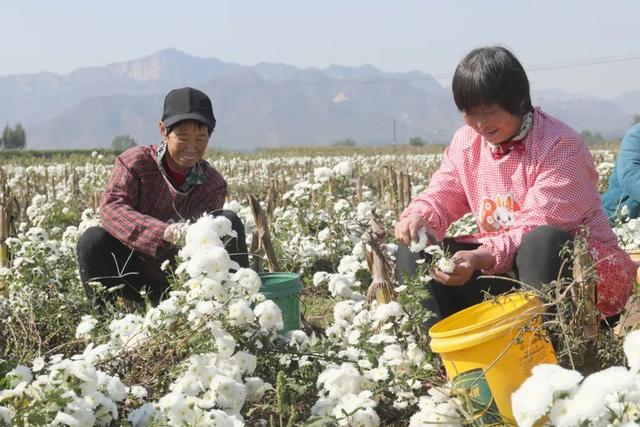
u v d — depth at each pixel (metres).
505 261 3.43
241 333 3.30
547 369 2.04
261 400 3.35
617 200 5.95
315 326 4.98
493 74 3.43
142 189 4.84
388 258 4.13
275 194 11.24
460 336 2.74
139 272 4.96
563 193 3.56
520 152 3.69
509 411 2.73
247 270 3.25
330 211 7.37
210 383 2.96
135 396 3.01
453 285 3.56
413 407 3.17
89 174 16.58
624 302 3.58
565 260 3.09
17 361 3.44
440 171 4.07
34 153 55.81
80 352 3.97
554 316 3.08
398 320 3.50
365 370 3.29
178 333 3.18
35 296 4.34
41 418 2.39
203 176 4.93
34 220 8.47
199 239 3.27
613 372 1.93
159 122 4.71
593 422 1.88
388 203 10.45
